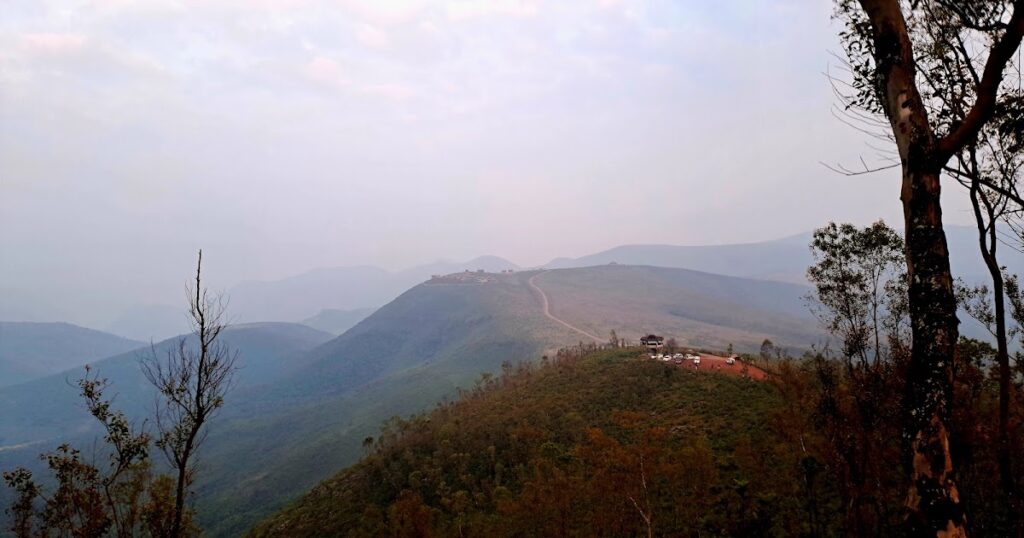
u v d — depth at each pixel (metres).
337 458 129.62
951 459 5.33
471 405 76.06
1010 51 5.68
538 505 28.23
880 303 17.03
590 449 27.77
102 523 15.60
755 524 21.75
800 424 20.28
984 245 11.01
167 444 15.25
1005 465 12.36
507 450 51.78
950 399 5.43
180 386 15.33
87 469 15.99
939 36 9.88
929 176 5.84
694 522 24.44
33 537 15.38
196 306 15.58
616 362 76.25
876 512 18.55
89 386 16.50
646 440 26.58
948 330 5.50
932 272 5.64
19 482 15.88
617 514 25.34
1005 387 11.30
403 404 169.25
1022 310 16.19
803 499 23.45
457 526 34.19
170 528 15.90
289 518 56.34
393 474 56.03
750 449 26.81
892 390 15.14
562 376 75.38
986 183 10.30
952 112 10.15
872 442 16.48
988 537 14.67
